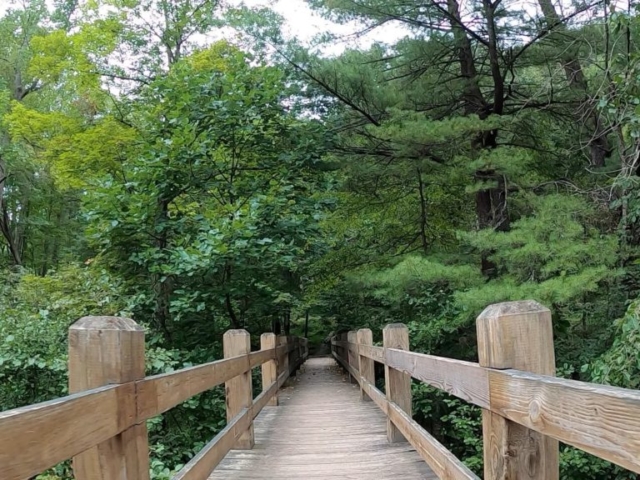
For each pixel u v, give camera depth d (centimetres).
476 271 753
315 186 975
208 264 701
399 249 1138
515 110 890
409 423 378
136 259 748
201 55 1219
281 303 963
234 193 886
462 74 923
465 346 884
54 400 141
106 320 191
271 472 410
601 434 118
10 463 115
